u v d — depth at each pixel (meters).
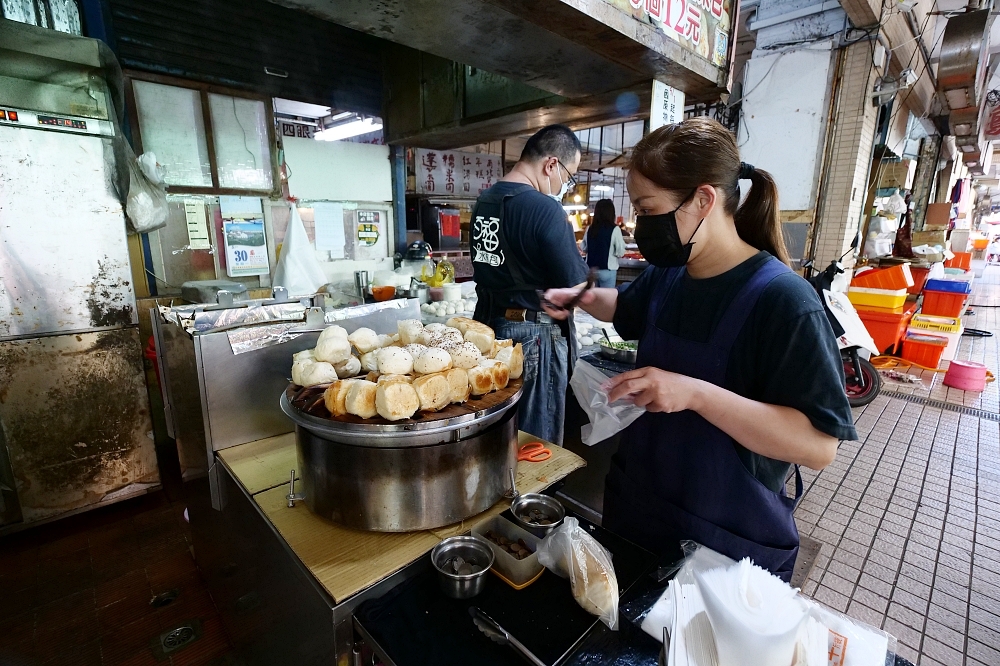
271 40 3.73
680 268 1.22
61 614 2.06
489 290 2.35
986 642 1.98
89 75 2.48
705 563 0.98
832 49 4.59
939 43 6.20
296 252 3.78
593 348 2.79
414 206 5.50
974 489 3.10
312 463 1.15
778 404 0.97
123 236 2.70
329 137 4.57
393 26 1.91
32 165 2.38
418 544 1.11
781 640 0.70
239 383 1.58
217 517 1.67
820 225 5.01
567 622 0.91
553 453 1.58
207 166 3.55
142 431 2.87
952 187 12.13
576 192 7.60
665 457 1.17
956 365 4.91
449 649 0.87
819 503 2.93
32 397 2.51
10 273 2.39
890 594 2.22
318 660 1.04
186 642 1.92
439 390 1.11
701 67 2.47
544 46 2.09
